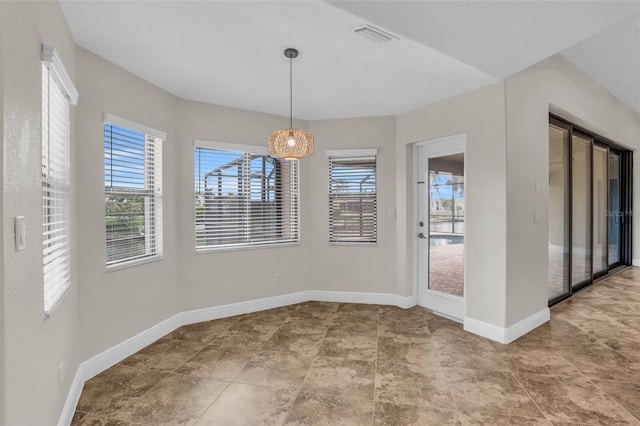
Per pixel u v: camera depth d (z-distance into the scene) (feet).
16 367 3.84
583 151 14.83
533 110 10.29
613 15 6.21
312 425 6.04
